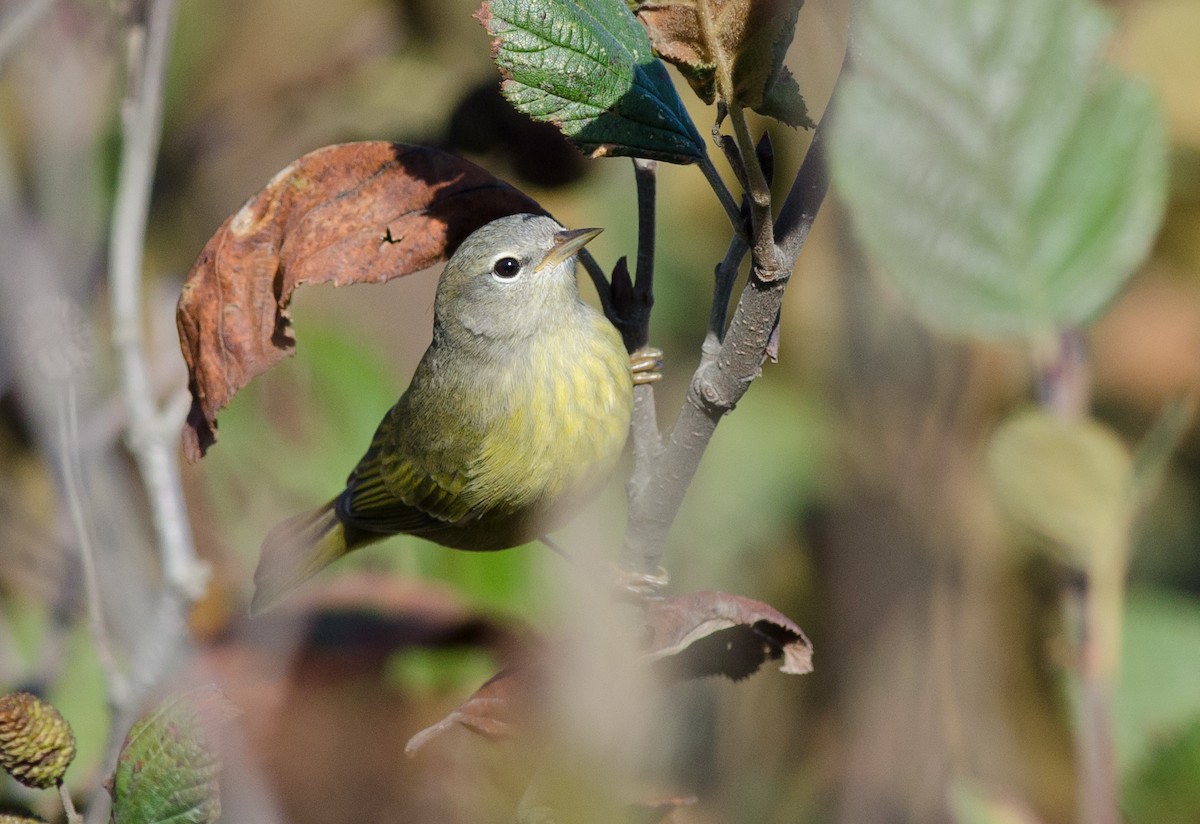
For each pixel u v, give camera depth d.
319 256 6.34
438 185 6.47
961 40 2.69
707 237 11.56
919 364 8.59
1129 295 10.31
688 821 8.45
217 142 12.34
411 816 7.28
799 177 4.61
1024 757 8.91
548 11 4.63
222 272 6.34
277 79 12.23
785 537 10.56
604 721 4.67
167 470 7.55
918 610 8.72
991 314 2.74
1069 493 2.96
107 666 7.04
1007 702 9.07
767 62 4.18
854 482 8.96
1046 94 2.70
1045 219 2.73
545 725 4.68
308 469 9.82
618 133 4.68
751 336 4.89
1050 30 2.69
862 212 2.69
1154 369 10.34
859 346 8.80
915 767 8.50
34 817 5.04
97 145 9.34
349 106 11.84
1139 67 8.40
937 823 8.30
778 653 5.60
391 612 8.23
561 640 4.91
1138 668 5.04
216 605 9.03
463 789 7.18
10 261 7.94
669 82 4.79
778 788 8.86
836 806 8.66
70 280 8.42
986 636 8.98
